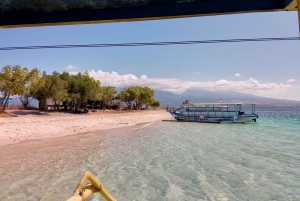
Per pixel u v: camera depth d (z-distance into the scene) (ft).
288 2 8.13
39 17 9.78
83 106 233.35
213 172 34.71
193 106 151.84
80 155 46.44
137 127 117.91
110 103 291.38
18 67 126.62
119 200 24.29
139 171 35.19
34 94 157.07
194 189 27.66
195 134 87.92
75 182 29.55
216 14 9.02
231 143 64.85
